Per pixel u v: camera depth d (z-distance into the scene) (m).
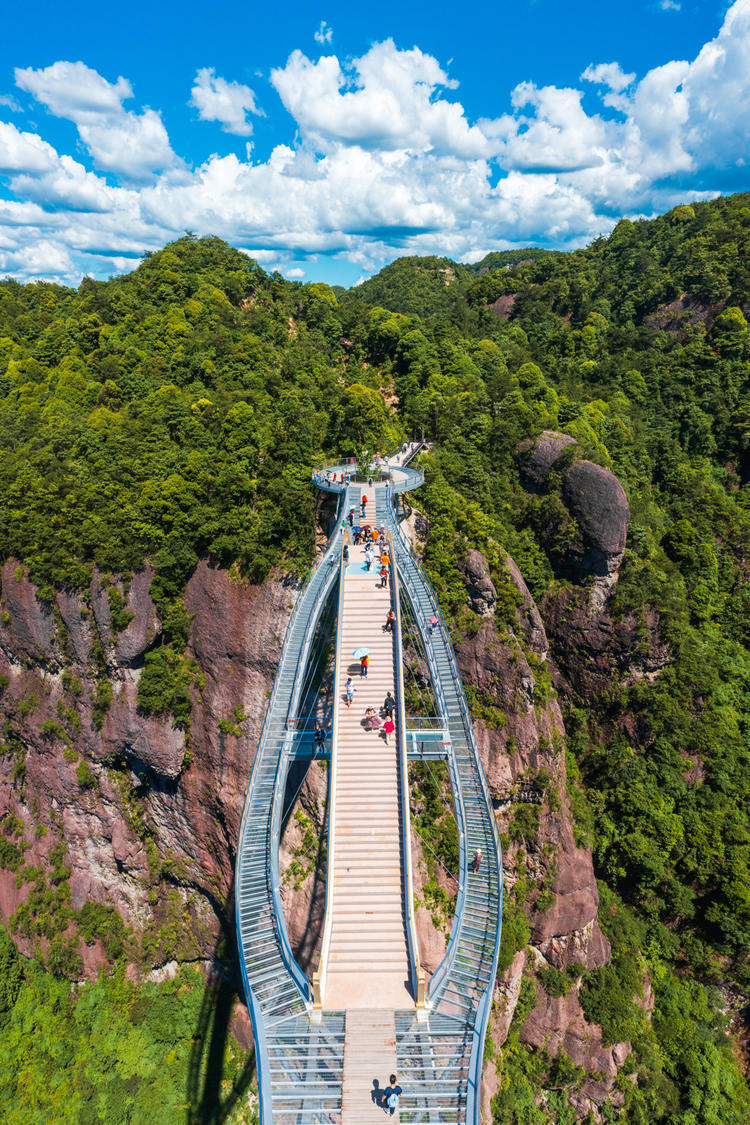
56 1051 56.81
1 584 61.91
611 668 67.69
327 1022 22.41
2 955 62.12
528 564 68.56
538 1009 54.19
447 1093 19.92
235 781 56.72
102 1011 58.06
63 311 108.94
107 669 58.91
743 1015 57.34
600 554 65.94
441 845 49.91
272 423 67.00
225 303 95.50
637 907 62.12
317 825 50.62
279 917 27.86
